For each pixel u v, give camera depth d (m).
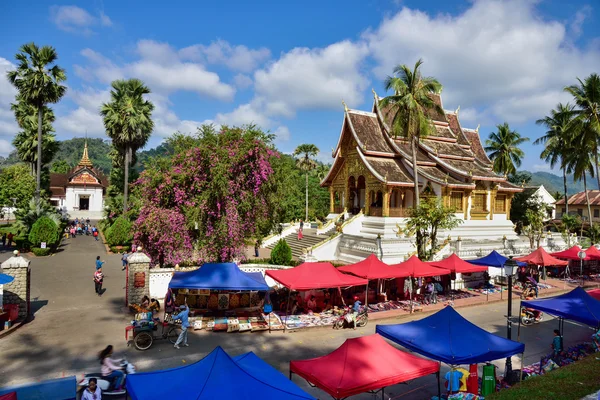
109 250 38.94
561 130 50.25
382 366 9.84
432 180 35.91
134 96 46.12
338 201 42.81
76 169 76.75
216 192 22.86
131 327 16.02
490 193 40.94
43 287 24.44
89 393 9.59
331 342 16.92
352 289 24.00
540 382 11.73
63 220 55.25
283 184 25.91
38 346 15.34
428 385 13.10
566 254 32.75
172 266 24.88
